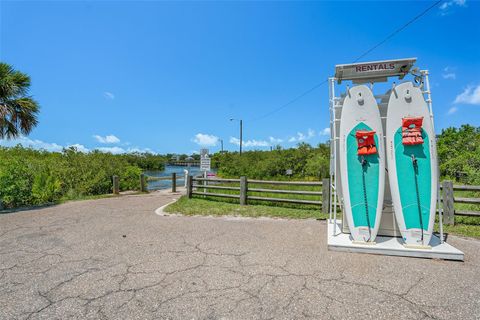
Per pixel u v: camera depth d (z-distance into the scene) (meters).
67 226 5.36
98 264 3.40
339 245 3.80
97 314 2.32
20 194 7.98
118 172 14.02
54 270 3.23
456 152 14.13
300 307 2.40
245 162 29.25
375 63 4.24
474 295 2.58
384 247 3.69
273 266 3.29
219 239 4.39
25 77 9.33
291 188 12.21
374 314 2.29
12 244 4.22
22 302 2.52
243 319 2.24
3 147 13.33
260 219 5.89
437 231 4.75
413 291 2.66
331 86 4.60
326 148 21.97
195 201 8.51
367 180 3.96
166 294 2.65
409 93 3.89
